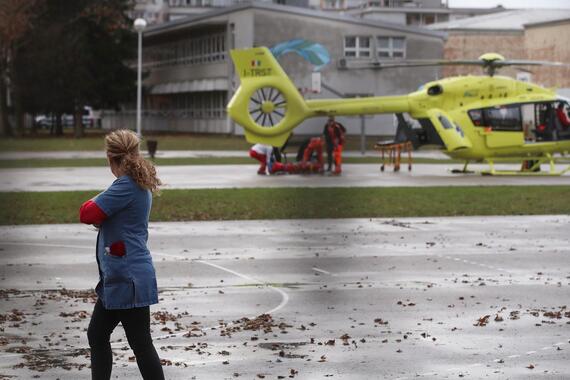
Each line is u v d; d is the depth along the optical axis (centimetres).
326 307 1377
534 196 3147
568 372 1023
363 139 5834
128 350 1111
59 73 8150
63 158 5256
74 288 1524
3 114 8200
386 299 1441
